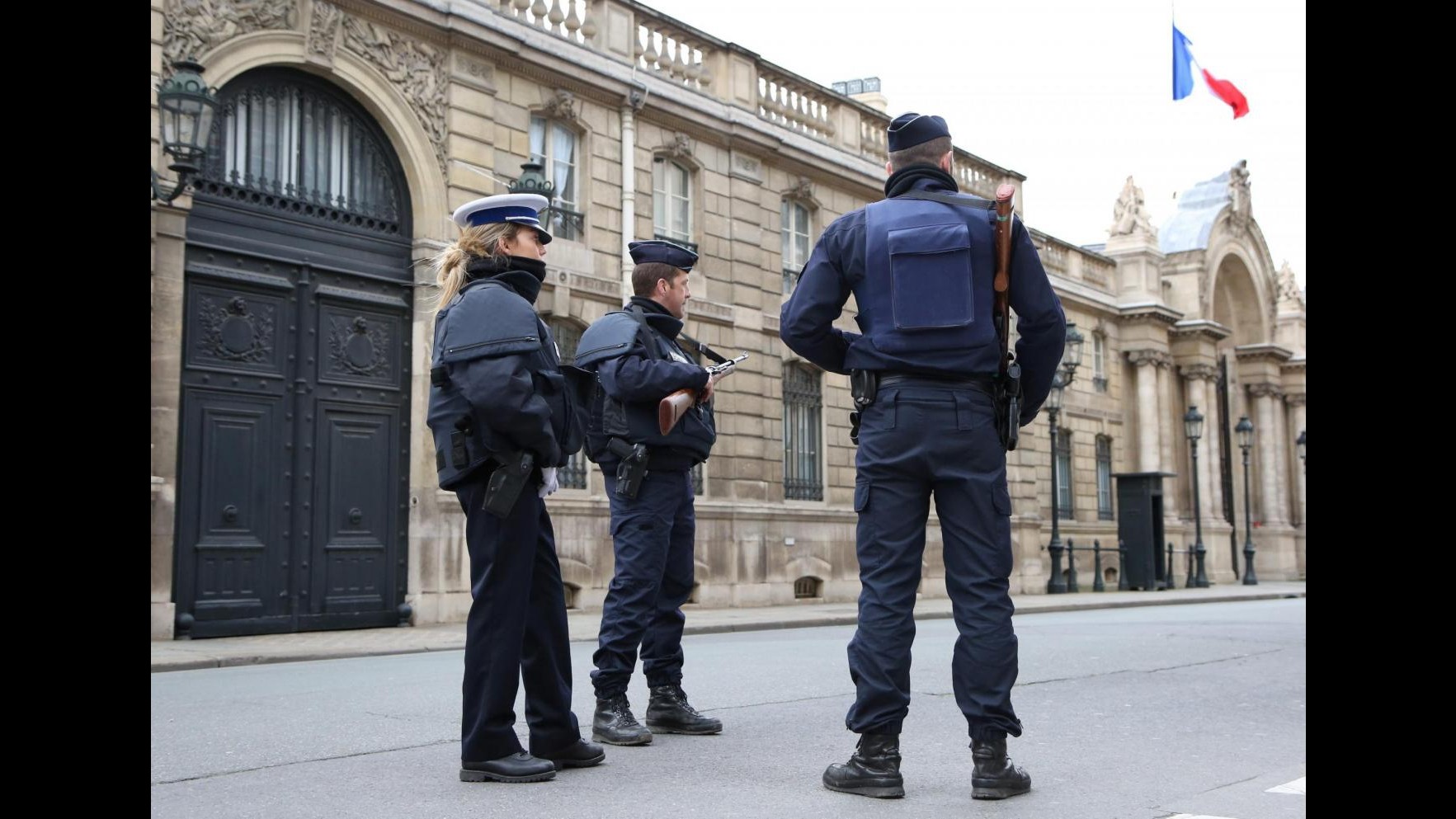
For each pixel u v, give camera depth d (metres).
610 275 18.20
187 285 13.05
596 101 18.19
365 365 14.79
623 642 5.22
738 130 20.62
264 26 13.79
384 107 15.03
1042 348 4.29
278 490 13.77
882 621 4.11
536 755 4.52
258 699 7.01
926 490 4.15
